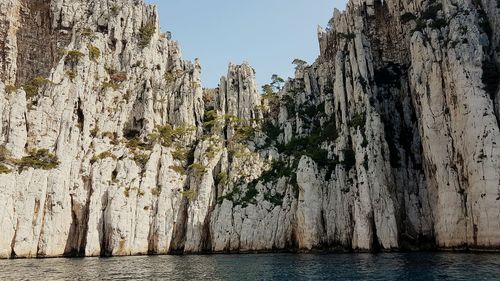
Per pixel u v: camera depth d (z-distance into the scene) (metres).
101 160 100.50
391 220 76.12
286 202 92.81
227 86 137.38
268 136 120.75
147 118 117.56
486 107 63.84
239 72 138.88
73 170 97.62
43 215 89.81
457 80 67.81
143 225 97.94
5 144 94.00
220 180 104.81
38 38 130.38
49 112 102.69
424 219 78.75
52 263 69.69
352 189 83.00
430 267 46.47
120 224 94.19
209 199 102.38
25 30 129.25
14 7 127.38
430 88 73.31
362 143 82.94
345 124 92.56
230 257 79.75
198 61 142.12
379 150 81.62
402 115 90.31
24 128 98.06
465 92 66.12
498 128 62.28
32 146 98.81
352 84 94.38
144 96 120.88
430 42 75.62
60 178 93.56
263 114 132.25
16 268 60.06
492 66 67.44
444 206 67.81
